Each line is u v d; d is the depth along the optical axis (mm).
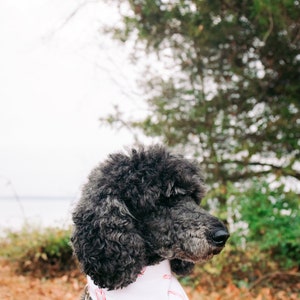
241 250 2299
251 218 2258
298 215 2246
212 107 2521
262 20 2158
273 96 2525
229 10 2381
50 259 2545
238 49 2508
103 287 880
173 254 905
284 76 2494
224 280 2252
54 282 2336
